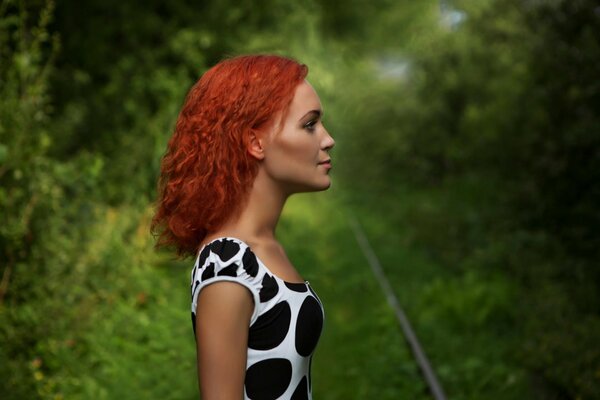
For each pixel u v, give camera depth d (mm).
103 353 5246
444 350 6188
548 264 7762
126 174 8438
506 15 12781
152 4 9922
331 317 7168
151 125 9227
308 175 1729
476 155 13094
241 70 1732
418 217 11984
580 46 8320
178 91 9461
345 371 5699
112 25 9570
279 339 1635
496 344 6270
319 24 16188
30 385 4539
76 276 5734
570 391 4980
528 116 9875
